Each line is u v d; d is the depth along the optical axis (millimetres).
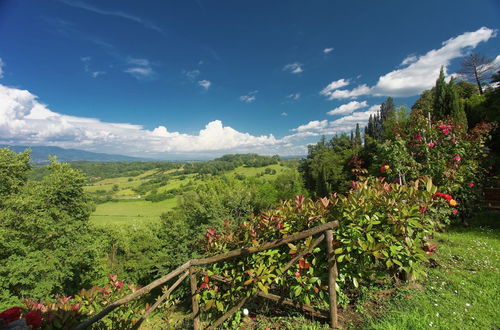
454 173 4445
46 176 18109
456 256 3627
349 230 2066
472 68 29625
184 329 2998
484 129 6090
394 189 2461
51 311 1755
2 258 14375
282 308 2545
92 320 1722
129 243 23281
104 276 19641
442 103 13883
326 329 2057
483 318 2105
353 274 2129
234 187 29250
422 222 2236
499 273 2920
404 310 2266
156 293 12812
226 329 2414
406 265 2080
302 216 2406
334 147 58594
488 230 5246
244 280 2357
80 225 18047
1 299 12969
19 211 15148
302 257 2148
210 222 20031
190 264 2496
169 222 25000
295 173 47719
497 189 6625
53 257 15148
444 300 2406
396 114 15680
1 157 17062
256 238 2465
